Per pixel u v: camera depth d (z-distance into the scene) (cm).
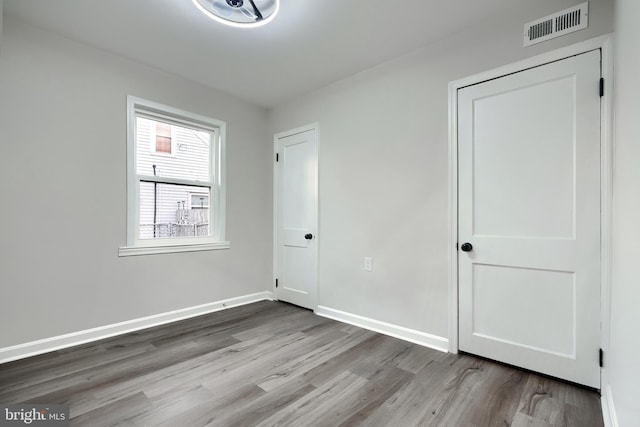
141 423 147
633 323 108
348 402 165
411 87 250
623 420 118
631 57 118
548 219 188
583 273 176
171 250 291
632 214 114
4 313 208
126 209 263
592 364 173
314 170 323
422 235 241
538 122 192
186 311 301
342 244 296
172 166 302
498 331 206
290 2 192
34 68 219
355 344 239
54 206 228
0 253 207
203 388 177
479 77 214
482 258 212
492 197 209
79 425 145
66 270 233
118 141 259
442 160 231
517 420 150
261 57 260
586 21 176
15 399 165
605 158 169
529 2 194
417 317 243
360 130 284
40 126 222
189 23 215
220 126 330
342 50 249
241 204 349
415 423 148
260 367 202
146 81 275
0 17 144
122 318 260
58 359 211
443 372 196
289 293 350
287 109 354
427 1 193
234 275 341
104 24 217
